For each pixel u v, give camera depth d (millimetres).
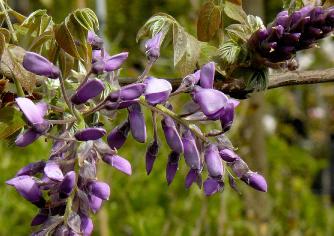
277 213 1750
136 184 1448
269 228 1548
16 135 490
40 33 524
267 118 1973
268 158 1811
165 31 499
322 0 559
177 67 499
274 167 1812
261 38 503
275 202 1738
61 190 395
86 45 473
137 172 1457
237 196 1533
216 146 451
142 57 1615
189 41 501
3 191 1391
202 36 579
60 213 407
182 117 448
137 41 507
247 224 1503
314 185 2410
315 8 487
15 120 466
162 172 1461
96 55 491
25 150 1407
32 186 403
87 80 420
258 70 519
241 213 1594
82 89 413
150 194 1445
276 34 493
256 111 1439
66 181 393
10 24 521
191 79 440
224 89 523
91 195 408
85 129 403
